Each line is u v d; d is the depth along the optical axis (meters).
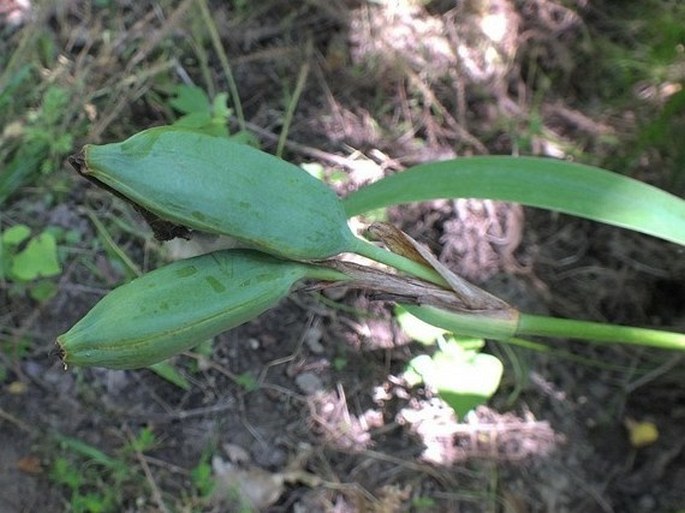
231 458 0.29
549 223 0.32
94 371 0.29
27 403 0.29
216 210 0.13
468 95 0.34
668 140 0.30
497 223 0.32
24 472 0.28
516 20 0.35
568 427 0.30
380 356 0.30
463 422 0.30
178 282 0.13
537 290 0.31
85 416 0.29
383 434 0.30
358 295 0.31
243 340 0.30
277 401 0.30
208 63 0.34
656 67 0.32
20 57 0.33
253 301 0.14
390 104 0.34
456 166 0.20
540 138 0.33
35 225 0.31
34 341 0.30
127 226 0.31
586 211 0.18
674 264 0.30
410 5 0.35
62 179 0.32
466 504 0.29
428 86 0.34
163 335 0.13
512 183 0.19
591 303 0.31
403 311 0.29
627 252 0.31
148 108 0.33
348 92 0.34
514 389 0.30
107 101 0.33
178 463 0.29
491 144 0.34
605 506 0.29
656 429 0.30
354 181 0.32
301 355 0.30
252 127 0.33
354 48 0.34
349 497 0.29
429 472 0.29
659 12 0.34
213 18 0.35
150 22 0.34
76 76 0.33
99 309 0.13
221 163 0.13
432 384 0.30
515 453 0.30
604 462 0.30
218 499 0.28
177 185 0.13
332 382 0.30
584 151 0.33
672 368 0.30
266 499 0.29
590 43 0.34
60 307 0.30
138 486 0.28
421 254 0.16
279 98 0.34
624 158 0.31
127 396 0.29
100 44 0.34
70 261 0.31
